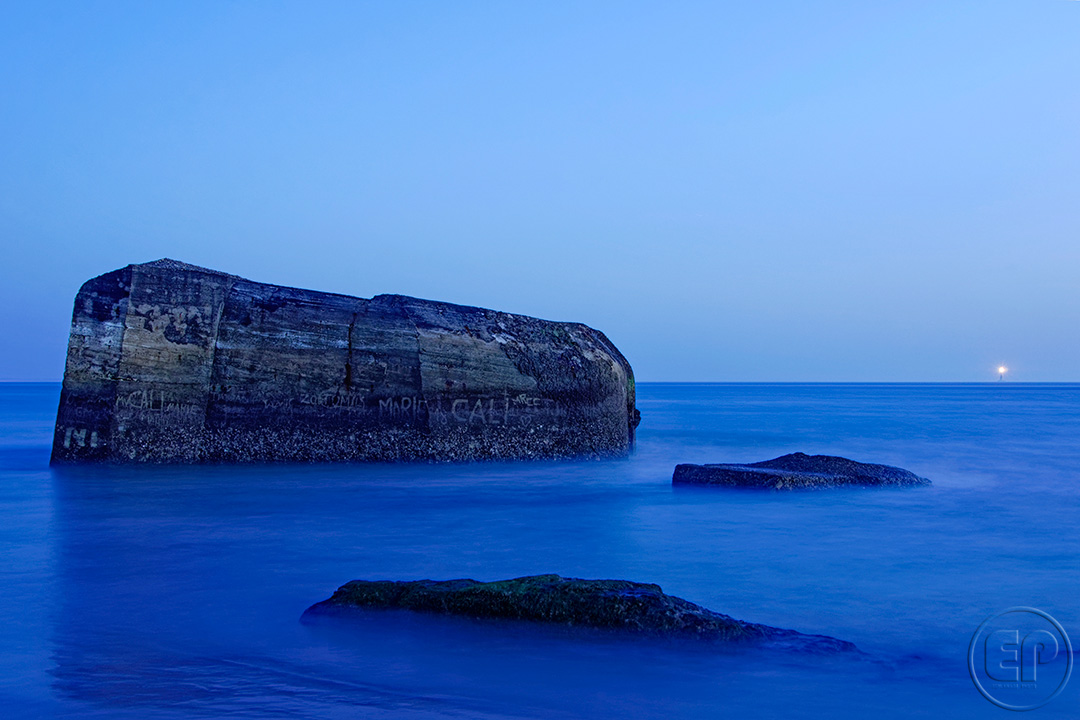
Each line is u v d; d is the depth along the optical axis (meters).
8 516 9.55
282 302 14.94
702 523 9.34
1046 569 6.98
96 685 4.23
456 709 3.90
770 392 121.12
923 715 3.88
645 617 4.85
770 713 3.88
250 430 14.57
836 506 10.54
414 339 15.33
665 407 51.44
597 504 10.78
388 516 9.77
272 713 3.85
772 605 5.82
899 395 95.56
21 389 96.25
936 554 7.62
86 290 14.27
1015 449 19.55
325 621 5.23
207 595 6.01
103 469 13.75
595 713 3.86
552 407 16.44
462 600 5.16
